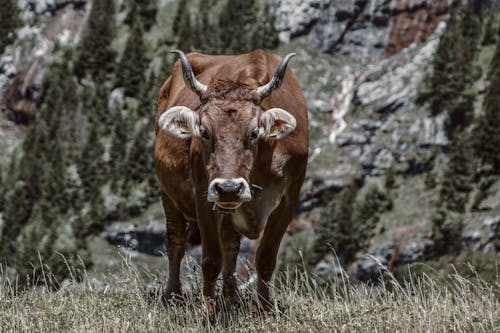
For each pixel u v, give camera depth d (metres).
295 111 19.20
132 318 17.81
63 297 20.47
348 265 159.12
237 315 18.05
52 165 199.12
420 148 185.38
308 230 167.62
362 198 173.88
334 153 188.25
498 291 18.84
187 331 16.95
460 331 15.51
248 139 16.33
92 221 180.25
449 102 190.38
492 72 195.62
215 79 17.52
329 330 16.08
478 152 176.00
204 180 17.83
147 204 188.25
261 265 18.75
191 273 21.97
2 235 183.62
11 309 18.62
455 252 157.12
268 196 17.92
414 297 18.03
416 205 169.75
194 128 16.78
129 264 21.98
